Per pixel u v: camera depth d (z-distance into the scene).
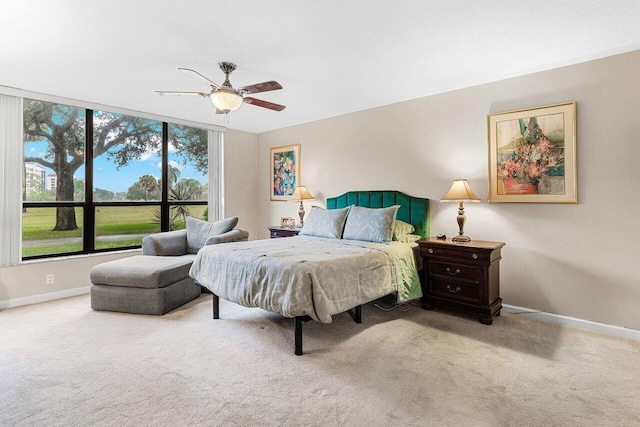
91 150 4.09
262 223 5.79
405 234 3.64
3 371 2.07
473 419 1.62
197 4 1.96
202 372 2.07
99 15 2.06
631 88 2.61
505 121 3.20
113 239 4.30
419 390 1.87
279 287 2.30
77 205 4.00
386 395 1.82
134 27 2.22
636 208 2.60
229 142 5.43
